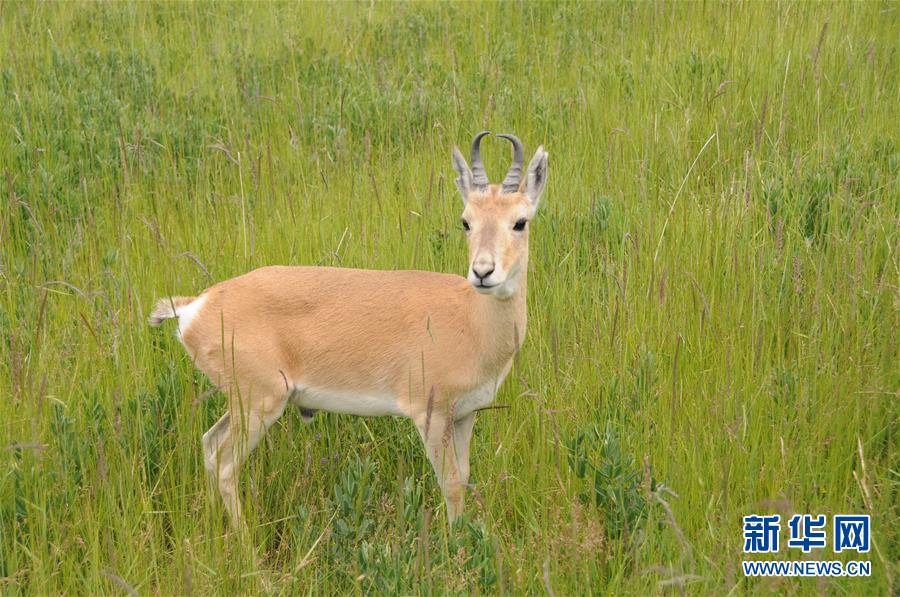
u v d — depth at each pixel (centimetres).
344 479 866
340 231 1270
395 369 896
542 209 1246
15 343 884
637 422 915
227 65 1961
